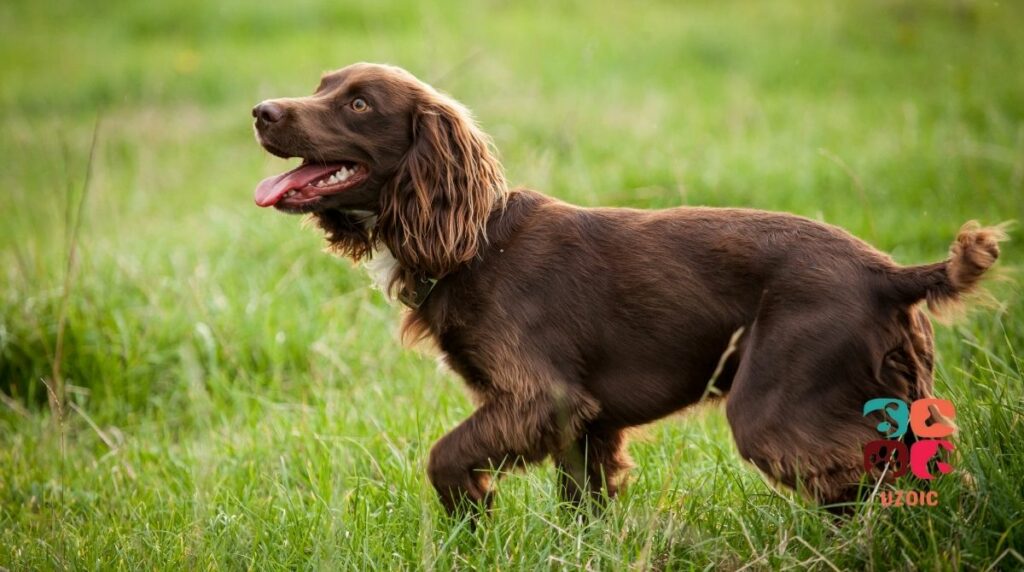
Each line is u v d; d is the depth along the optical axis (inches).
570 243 189.0
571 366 187.0
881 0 733.9
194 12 826.8
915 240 338.3
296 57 674.8
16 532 216.7
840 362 167.0
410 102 200.1
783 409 168.6
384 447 227.8
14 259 355.9
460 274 192.2
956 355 247.4
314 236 349.7
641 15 744.3
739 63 617.0
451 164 195.3
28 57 750.5
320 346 288.0
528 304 186.7
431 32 426.3
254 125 202.4
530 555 172.7
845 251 173.5
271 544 186.4
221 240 370.3
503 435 184.1
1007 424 179.6
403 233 195.6
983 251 162.1
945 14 697.6
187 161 513.0
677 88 557.0
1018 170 359.9
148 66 693.9
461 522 179.9
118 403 282.0
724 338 180.1
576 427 187.6
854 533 163.3
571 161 416.8
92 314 301.3
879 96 533.0
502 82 545.6
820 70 592.1
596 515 196.7
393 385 269.6
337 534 177.8
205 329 294.7
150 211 447.5
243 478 225.1
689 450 217.0
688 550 169.9
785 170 404.5
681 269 182.9
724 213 186.1
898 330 171.2
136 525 207.8
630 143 442.3
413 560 176.7
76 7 901.8
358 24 765.3
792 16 722.2
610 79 564.1
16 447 256.1
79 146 530.0
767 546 167.5
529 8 774.5
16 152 518.3
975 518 164.1
